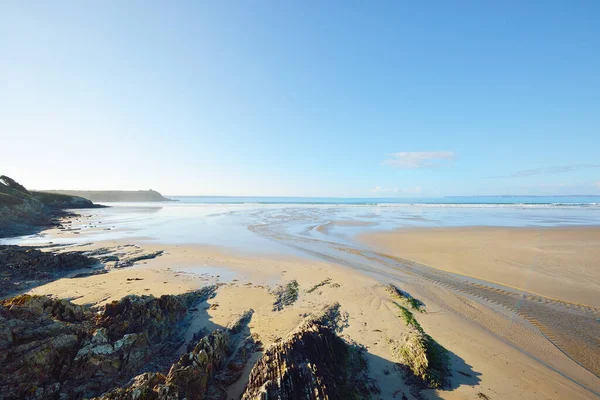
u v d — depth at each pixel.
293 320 10.62
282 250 22.83
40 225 37.72
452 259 19.42
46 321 7.35
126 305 8.86
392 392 7.01
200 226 37.44
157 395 5.70
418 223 38.41
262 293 13.52
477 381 7.43
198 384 6.46
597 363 8.30
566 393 7.07
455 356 8.48
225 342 8.50
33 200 50.19
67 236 29.44
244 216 51.31
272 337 9.32
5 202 39.03
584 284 14.51
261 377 6.34
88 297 12.18
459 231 30.59
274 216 50.81
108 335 7.77
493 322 10.69
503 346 9.08
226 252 22.12
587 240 24.69
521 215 48.66
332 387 6.26
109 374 6.82
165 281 14.95
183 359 7.02
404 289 14.14
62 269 16.50
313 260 19.73
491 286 14.46
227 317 10.88
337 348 7.85
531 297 13.02
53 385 6.05
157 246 24.11
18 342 6.46
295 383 6.07
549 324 10.53
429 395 6.95
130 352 7.48
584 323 10.62
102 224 40.06
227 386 7.13
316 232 31.66
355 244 24.89
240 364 7.85
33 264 15.83
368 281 15.26
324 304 12.20
